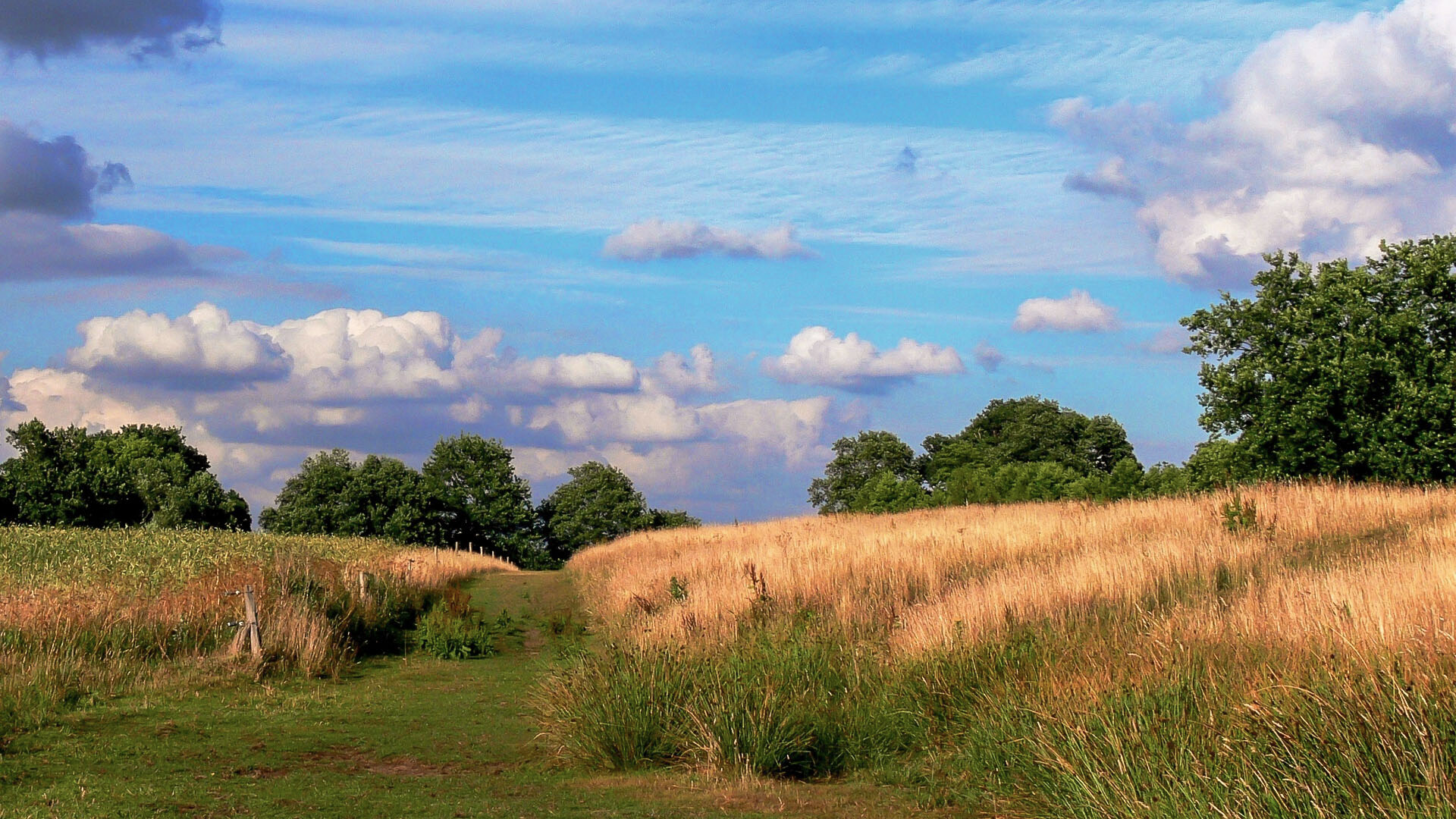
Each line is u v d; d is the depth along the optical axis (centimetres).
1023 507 3322
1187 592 1336
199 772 880
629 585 2114
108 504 6366
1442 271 2603
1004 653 1045
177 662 1409
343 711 1198
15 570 2078
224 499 7631
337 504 8394
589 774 895
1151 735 703
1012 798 756
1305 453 2664
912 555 1864
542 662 1591
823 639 1188
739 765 876
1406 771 552
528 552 9138
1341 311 2659
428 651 1756
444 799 786
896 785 848
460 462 9038
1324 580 1150
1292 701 660
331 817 723
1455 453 2444
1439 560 1154
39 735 1005
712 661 1074
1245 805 577
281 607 1633
